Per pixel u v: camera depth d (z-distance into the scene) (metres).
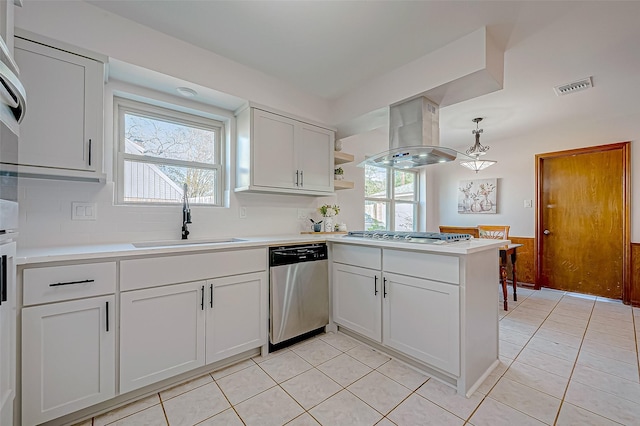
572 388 1.72
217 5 1.74
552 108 3.25
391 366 1.97
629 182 3.48
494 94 2.87
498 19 1.84
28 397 1.27
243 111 2.53
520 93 2.85
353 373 1.89
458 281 1.67
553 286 4.14
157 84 2.14
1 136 0.96
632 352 2.18
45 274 1.31
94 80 1.71
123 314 1.53
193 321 1.77
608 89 2.77
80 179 1.80
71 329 1.38
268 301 2.15
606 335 2.51
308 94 2.93
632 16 1.77
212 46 2.16
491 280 1.96
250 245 2.03
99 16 1.76
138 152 2.25
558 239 4.09
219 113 2.57
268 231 2.91
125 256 1.53
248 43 2.12
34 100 1.53
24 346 1.26
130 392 1.59
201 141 2.59
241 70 2.41
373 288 2.17
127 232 2.09
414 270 1.90
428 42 2.10
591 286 3.82
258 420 1.45
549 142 4.11
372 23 1.90
